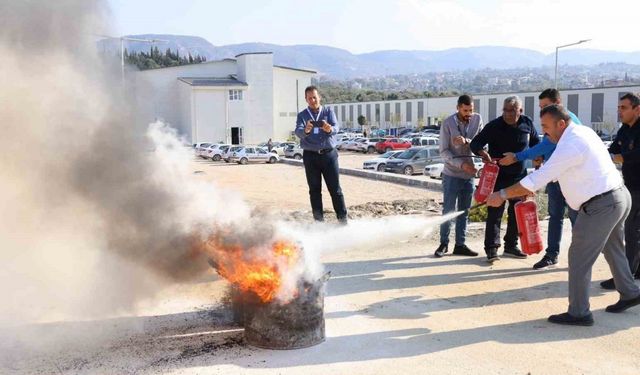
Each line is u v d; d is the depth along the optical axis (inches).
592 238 188.5
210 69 2770.7
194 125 2598.4
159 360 165.9
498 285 240.5
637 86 2596.0
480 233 346.6
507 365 163.3
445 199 286.8
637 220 230.2
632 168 227.1
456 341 181.0
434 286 239.5
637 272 241.6
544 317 202.7
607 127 2564.0
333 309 211.0
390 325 194.7
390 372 158.6
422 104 3882.9
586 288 192.5
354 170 1111.0
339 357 168.2
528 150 255.9
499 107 3097.9
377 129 3791.8
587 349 174.6
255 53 2699.3
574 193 190.4
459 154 280.8
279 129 2955.2
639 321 198.1
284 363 163.9
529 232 247.4
